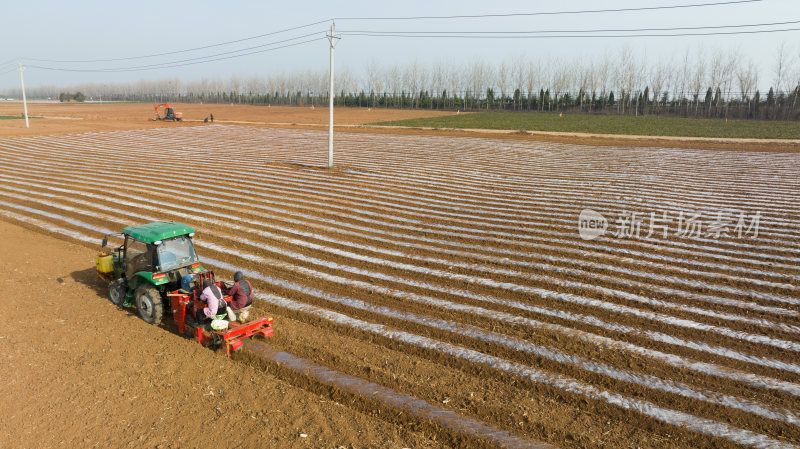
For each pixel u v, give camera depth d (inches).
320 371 316.5
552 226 653.9
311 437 252.5
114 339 351.9
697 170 1096.2
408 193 852.6
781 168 1118.4
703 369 319.0
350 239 601.0
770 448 248.1
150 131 1903.3
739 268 506.3
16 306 405.4
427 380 306.0
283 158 1246.9
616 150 1427.2
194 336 354.6
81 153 1323.8
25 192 848.9
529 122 2465.6
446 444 251.8
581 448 248.1
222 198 808.9
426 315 397.1
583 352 339.0
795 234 623.5
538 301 424.8
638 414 272.5
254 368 320.2
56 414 267.3
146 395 285.6
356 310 404.2
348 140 1660.9
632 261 524.1
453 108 4178.2
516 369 317.7
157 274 365.4
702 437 255.9
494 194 847.1
